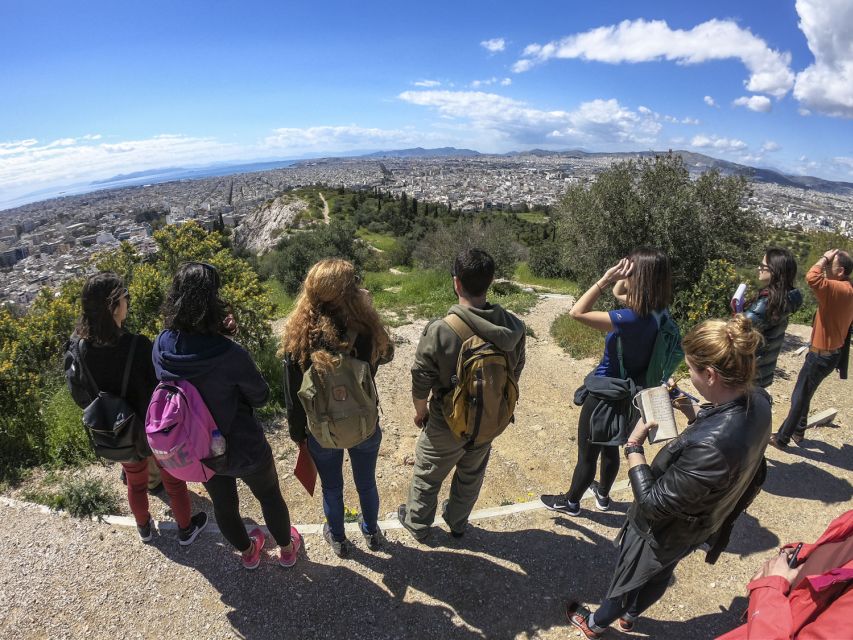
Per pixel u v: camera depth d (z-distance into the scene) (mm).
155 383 2297
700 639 2277
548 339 7328
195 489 3264
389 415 4734
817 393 4902
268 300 5605
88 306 2107
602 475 3006
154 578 2496
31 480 3332
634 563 1936
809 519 3105
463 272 2111
